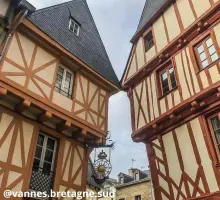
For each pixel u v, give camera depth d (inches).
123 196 715.4
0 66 252.5
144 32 427.5
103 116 358.9
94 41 438.3
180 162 299.3
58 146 299.1
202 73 297.4
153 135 349.7
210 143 272.5
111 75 410.9
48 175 276.2
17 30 284.8
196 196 267.6
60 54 322.7
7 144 247.8
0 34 264.5
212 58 296.5
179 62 336.2
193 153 287.4
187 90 311.0
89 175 533.6
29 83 273.9
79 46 378.9
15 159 249.0
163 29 383.6
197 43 320.2
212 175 260.1
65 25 378.3
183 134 306.8
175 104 321.7
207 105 285.9
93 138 333.7
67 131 316.2
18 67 269.9
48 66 304.7
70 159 305.6
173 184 298.5
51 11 362.6
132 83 416.8
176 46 347.3
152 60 378.3
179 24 355.6
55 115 286.2
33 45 297.6
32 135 272.1
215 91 275.3
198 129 290.4
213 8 304.0
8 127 254.2
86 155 330.0
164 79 362.9
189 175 283.6
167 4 385.1
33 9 281.6
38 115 283.7
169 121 326.3
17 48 277.4
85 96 343.0
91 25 463.5
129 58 444.8
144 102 378.0
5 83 251.4
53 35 330.0
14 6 280.5
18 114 267.7
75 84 335.3
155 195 315.9
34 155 270.4
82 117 323.0
